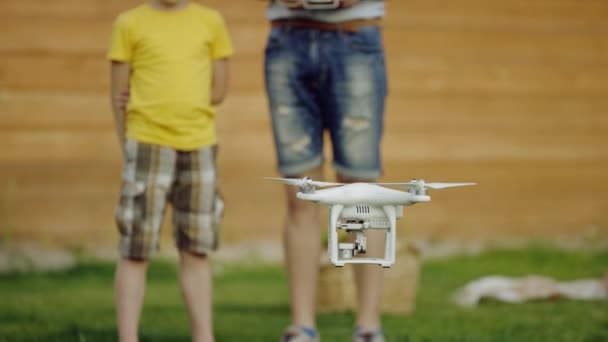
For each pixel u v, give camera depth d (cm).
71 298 775
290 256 585
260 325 674
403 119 1112
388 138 1109
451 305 765
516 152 1138
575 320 697
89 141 1038
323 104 579
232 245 1046
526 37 1141
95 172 1038
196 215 550
